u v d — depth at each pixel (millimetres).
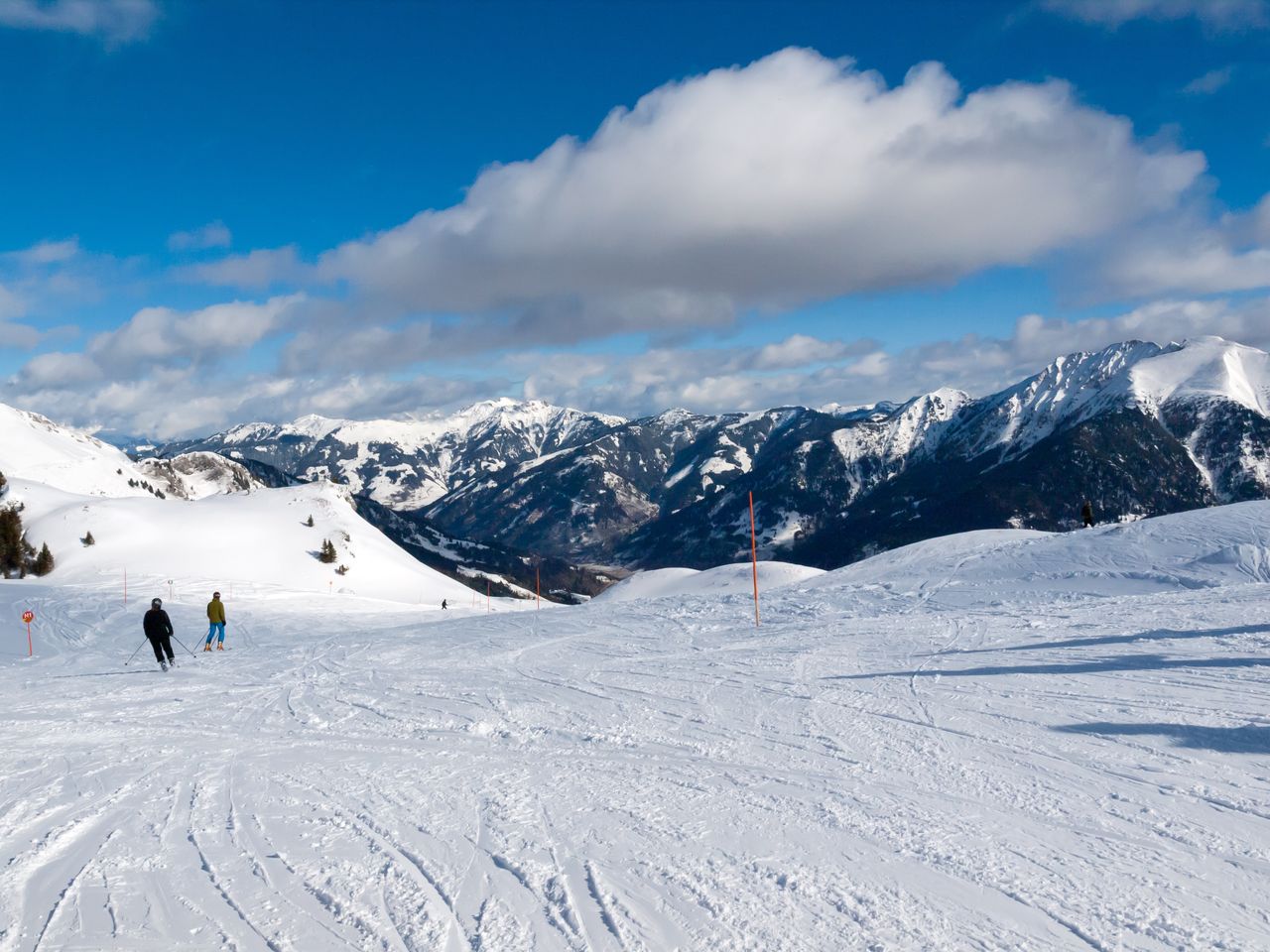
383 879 5402
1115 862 5086
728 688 11414
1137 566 22406
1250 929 4230
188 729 11219
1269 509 25859
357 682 14859
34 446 181750
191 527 104000
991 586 22844
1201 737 7336
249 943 4574
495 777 7770
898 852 5426
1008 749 7516
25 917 5016
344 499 127500
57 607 46125
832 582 28172
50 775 8781
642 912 4738
